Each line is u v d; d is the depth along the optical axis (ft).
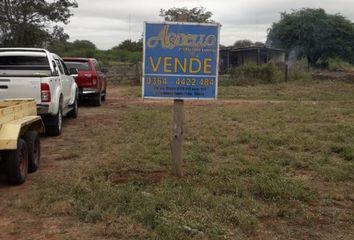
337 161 29.12
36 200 20.45
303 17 195.62
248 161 28.27
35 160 26.48
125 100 72.59
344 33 195.00
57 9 152.15
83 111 56.24
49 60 39.50
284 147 32.94
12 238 16.98
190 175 24.68
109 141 34.14
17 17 144.97
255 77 108.27
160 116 48.34
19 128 22.68
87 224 18.06
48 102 35.63
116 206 19.22
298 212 19.48
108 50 184.96
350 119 47.60
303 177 25.48
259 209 19.63
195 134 37.06
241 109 55.83
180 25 23.06
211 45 23.18
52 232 17.39
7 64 40.37
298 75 115.34
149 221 17.84
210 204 19.66
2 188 23.24
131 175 24.41
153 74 23.29
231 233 17.16
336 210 20.12
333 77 120.67
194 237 16.55
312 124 43.83
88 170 25.22
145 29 23.07
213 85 23.38
